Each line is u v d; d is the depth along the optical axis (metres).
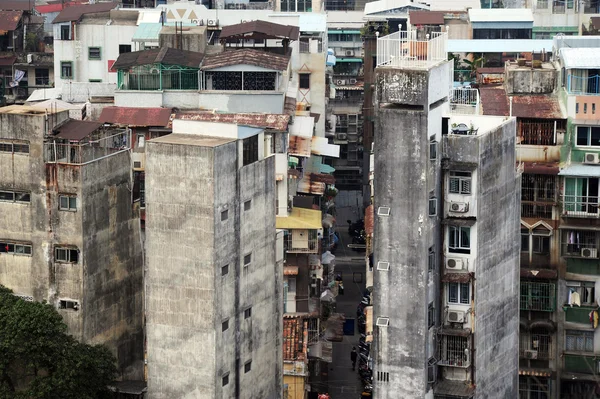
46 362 137.25
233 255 138.12
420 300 130.88
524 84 161.38
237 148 137.00
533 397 154.88
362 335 176.12
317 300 168.62
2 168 144.25
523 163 149.12
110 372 140.88
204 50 195.12
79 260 143.00
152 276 137.25
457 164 132.50
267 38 196.62
